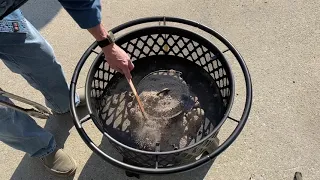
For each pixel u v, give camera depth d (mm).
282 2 1813
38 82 1373
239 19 1793
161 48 1419
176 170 1062
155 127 1290
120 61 1139
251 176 1439
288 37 1727
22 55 1207
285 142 1488
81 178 1492
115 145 1187
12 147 1433
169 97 1307
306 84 1604
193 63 1423
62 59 1763
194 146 1097
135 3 1889
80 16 997
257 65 1666
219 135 1525
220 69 1322
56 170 1463
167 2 1873
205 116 1323
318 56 1668
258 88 1608
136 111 1321
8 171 1526
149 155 1165
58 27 1854
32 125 1331
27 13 1908
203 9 1834
